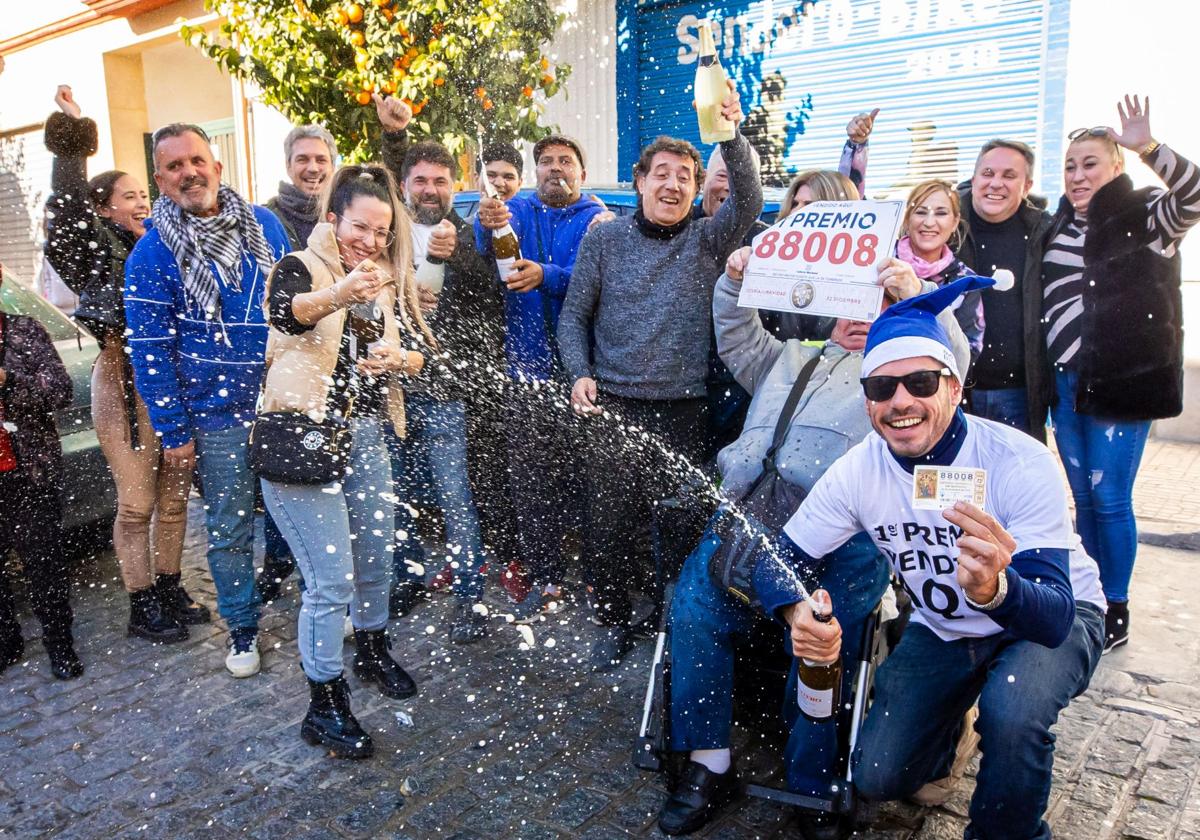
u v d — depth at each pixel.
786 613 2.25
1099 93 5.57
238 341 3.27
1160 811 2.51
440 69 5.31
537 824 2.52
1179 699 3.09
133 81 10.73
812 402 2.60
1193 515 4.76
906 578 2.23
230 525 3.35
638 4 7.29
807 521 2.28
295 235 3.96
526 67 5.75
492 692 3.23
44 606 3.38
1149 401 3.30
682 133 7.31
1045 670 2.04
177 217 3.16
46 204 3.60
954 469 1.82
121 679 3.40
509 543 4.00
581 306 3.51
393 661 3.29
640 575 3.92
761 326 2.94
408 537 3.90
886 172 6.52
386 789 2.69
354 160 5.77
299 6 5.54
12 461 3.28
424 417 3.60
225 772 2.79
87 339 4.47
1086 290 3.35
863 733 2.31
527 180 7.56
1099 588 2.25
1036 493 1.99
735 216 3.20
